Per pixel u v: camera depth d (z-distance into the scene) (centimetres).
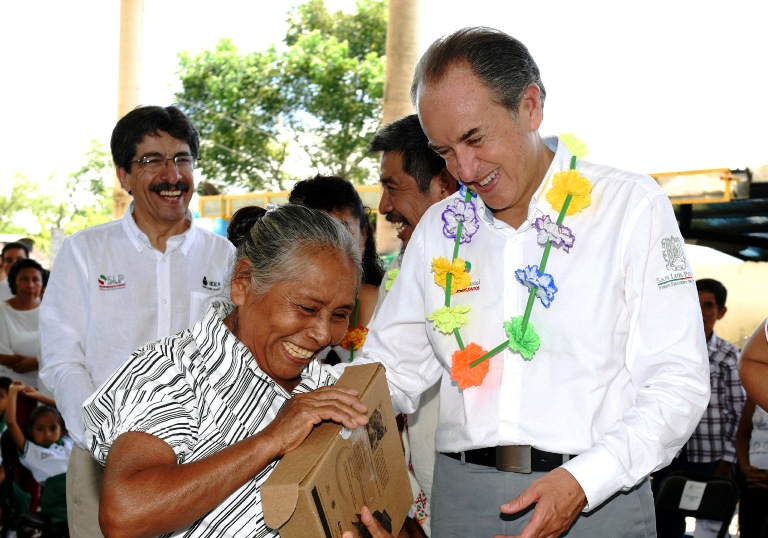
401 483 203
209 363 180
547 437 210
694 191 854
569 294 211
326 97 2030
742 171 835
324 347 184
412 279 245
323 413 171
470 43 207
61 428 598
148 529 161
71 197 3525
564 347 211
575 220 215
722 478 416
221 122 2100
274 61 2081
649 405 200
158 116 354
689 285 207
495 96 204
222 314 190
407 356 248
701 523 435
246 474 165
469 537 222
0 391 618
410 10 819
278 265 178
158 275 359
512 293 220
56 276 355
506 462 214
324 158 2069
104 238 359
